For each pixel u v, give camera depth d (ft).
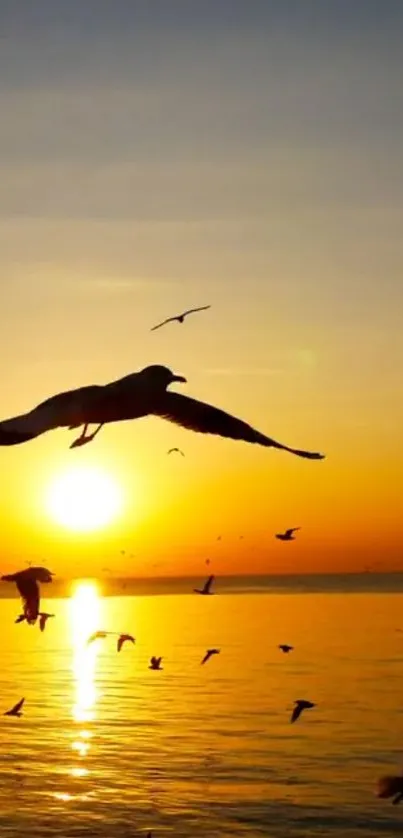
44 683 209.36
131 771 126.21
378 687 191.21
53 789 118.11
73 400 23.18
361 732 147.74
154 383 24.25
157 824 104.27
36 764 130.41
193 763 129.70
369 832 101.45
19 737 148.25
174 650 278.26
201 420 24.49
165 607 588.09
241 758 132.36
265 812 107.96
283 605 546.67
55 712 170.50
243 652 265.54
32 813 108.58
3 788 118.42
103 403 23.45
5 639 339.98
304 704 95.76
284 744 140.46
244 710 168.86
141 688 198.59
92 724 158.30
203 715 164.86
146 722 159.33
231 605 572.51
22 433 22.08
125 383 23.95
